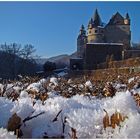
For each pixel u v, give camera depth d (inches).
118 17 4648.1
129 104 97.7
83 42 4990.2
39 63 3823.8
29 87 210.2
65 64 4992.6
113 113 93.8
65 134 88.4
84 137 88.2
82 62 3363.7
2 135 82.4
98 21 4722.0
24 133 93.3
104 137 87.3
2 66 3518.7
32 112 98.3
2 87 187.8
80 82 337.7
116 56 3289.9
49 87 228.7
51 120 96.7
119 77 431.5
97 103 131.1
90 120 94.3
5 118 97.0
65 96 185.2
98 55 3272.6
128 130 84.8
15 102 111.9
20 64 3614.7
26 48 3713.1
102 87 232.5
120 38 4618.6
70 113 100.0
